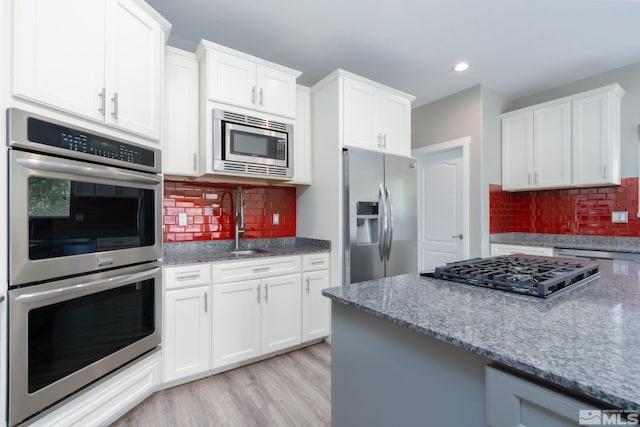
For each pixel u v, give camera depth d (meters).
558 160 3.11
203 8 2.17
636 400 0.45
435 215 3.83
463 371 0.78
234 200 2.83
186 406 1.80
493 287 1.14
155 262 1.86
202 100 2.27
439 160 3.79
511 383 0.64
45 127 1.27
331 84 2.69
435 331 0.74
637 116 2.88
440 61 2.90
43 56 1.28
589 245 2.98
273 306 2.37
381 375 1.00
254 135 2.40
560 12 2.21
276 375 2.15
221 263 2.13
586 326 0.76
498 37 2.52
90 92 1.46
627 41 2.57
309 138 2.88
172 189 2.53
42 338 1.28
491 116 3.45
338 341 1.17
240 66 2.34
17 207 1.19
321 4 2.14
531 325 0.77
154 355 1.84
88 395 1.46
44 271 1.27
